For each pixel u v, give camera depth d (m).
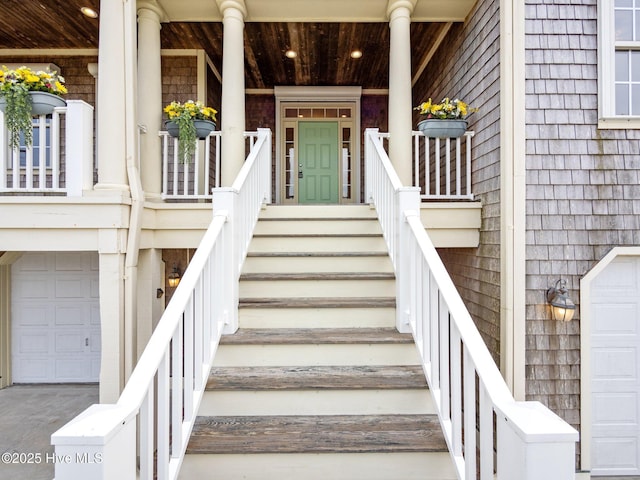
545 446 1.04
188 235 3.83
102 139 3.22
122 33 3.24
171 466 1.54
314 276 2.79
